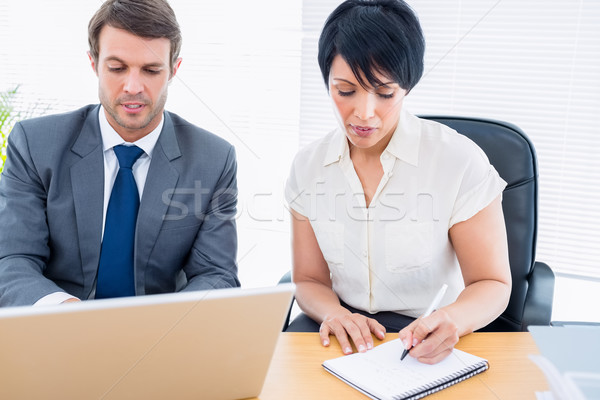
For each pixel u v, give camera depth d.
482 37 1.89
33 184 1.31
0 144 2.28
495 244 1.19
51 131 1.32
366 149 1.24
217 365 0.77
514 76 1.89
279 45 2.11
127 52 1.19
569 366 0.78
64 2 2.34
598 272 1.91
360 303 1.29
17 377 0.70
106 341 0.70
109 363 0.72
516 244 1.31
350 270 1.28
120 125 1.28
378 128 1.11
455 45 1.92
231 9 2.12
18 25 2.40
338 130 1.31
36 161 1.30
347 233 1.27
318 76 2.09
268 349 0.79
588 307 1.98
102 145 1.33
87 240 1.31
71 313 0.67
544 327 0.90
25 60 2.43
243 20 2.12
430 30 1.93
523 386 0.85
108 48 1.20
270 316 0.76
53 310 0.67
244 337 0.76
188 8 2.16
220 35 2.15
